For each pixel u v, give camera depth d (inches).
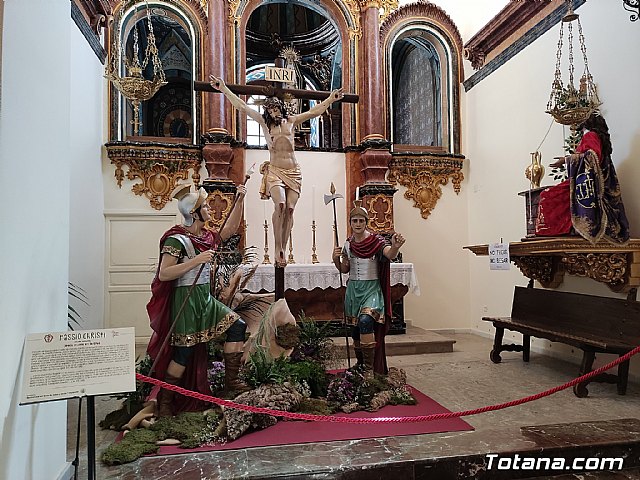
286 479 115.6
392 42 345.7
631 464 133.0
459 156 345.4
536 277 249.4
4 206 83.1
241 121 320.8
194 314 153.6
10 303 85.6
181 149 309.9
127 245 303.4
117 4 305.7
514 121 292.5
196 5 319.3
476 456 124.5
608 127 217.5
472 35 343.3
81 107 256.7
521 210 285.3
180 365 153.4
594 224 191.3
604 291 217.6
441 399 179.8
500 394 186.1
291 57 401.4
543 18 265.9
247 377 169.9
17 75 88.7
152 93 229.0
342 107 343.6
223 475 115.0
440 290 339.9
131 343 95.3
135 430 141.1
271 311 196.9
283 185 203.5
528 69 279.4
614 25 214.1
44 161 102.7
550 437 135.6
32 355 87.7
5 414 83.2
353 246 192.1
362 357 195.8
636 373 199.6
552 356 255.3
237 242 291.9
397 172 339.0
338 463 120.3
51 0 107.3
